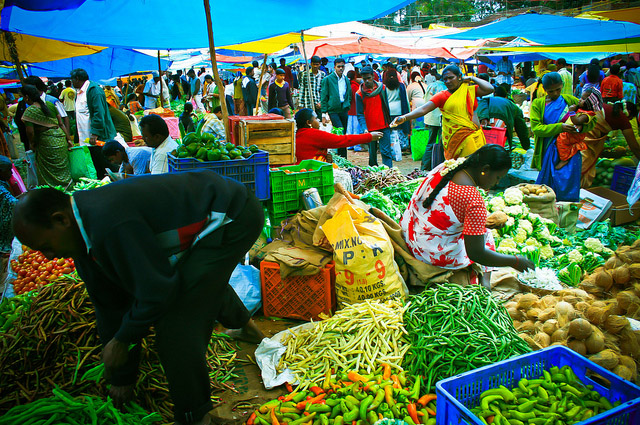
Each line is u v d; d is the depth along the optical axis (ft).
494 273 13.52
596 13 31.07
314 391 9.14
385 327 10.18
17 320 10.02
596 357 9.01
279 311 12.69
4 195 17.13
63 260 13.76
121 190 6.68
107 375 7.04
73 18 16.71
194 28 17.69
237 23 17.12
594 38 28.43
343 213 11.85
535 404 7.65
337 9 15.69
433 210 11.50
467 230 10.91
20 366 9.37
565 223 18.49
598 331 9.35
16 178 19.75
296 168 15.96
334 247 11.69
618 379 7.55
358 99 30.91
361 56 66.23
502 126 25.63
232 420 8.88
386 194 20.68
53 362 9.45
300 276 12.17
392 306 11.02
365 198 17.17
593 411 7.50
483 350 8.93
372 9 15.11
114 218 6.33
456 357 8.91
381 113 28.76
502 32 30.63
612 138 26.17
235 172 13.69
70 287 10.11
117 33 18.15
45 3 11.90
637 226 18.99
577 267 13.98
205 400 8.07
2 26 16.34
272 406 8.90
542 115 20.54
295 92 46.62
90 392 8.98
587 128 19.40
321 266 11.97
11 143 31.45
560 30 29.12
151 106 54.34
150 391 9.17
